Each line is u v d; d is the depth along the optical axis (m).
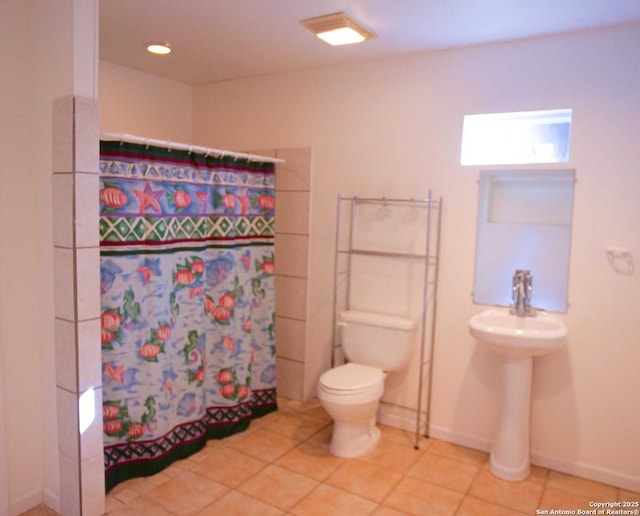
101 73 3.21
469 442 2.94
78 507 2.13
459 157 2.85
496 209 2.81
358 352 3.09
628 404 2.51
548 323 2.57
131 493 2.39
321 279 3.40
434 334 3.00
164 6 2.32
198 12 2.38
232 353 2.97
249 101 3.59
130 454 2.49
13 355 2.15
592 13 2.27
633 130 2.42
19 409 2.18
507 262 2.76
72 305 2.03
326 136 3.29
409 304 3.08
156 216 2.46
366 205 3.18
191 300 2.71
